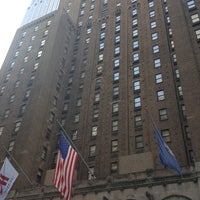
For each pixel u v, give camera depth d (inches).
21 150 1622.8
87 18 2687.0
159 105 1576.0
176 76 1659.7
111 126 1674.5
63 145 1007.6
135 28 2176.4
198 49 1513.3
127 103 1721.2
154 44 1930.4
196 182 1042.7
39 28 2514.8
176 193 1044.5
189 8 1770.4
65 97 2098.9
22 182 1497.3
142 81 1774.1
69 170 948.0
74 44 2498.8
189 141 1362.0
